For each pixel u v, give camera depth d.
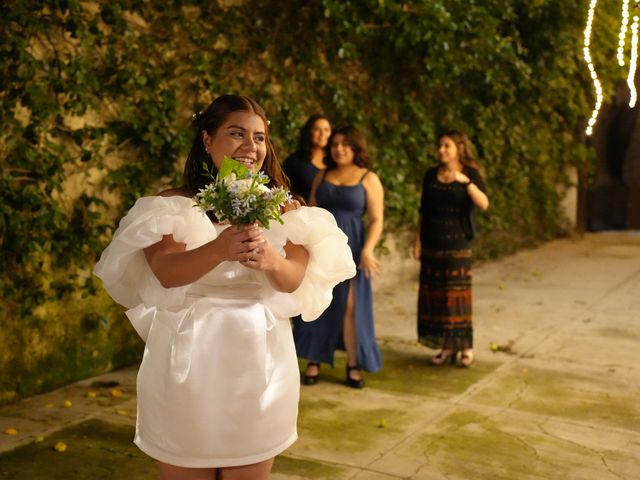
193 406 2.23
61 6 4.89
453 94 9.34
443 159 5.61
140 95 5.49
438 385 5.29
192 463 2.25
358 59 7.85
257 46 6.54
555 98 11.03
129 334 5.69
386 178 8.00
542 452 4.10
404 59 8.40
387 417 4.64
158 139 5.52
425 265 5.72
